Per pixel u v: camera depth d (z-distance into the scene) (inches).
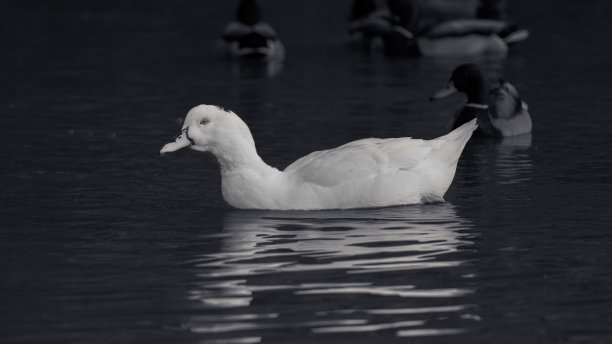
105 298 437.1
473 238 516.4
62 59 1240.2
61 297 438.6
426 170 580.1
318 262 479.8
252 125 847.1
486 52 1309.1
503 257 485.4
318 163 579.5
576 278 454.9
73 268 477.4
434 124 854.5
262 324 405.4
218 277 461.1
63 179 661.9
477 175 666.2
